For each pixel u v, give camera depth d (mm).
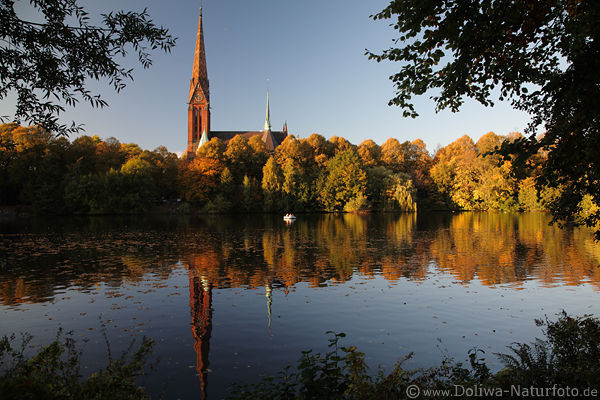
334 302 12844
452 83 6445
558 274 16766
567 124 5715
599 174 5910
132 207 63344
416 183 78750
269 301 12977
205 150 71250
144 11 7078
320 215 65000
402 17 6242
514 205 67438
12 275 16875
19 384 3934
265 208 68875
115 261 20219
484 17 5832
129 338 9875
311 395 4965
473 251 23234
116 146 72812
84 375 7680
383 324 10820
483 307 12281
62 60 6930
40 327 10648
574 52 5363
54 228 38969
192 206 70062
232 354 8945
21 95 6805
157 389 7340
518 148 6066
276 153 78000
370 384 5328
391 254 22344
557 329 6055
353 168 70312
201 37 98375
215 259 20812
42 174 59438
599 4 4859
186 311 11984
